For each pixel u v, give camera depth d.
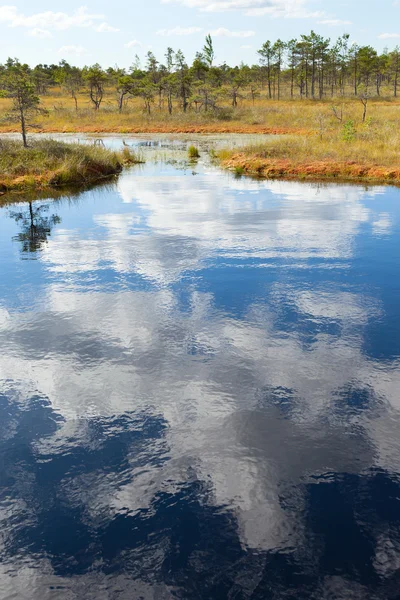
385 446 4.34
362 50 83.31
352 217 13.08
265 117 47.25
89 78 63.97
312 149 24.52
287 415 4.80
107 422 4.74
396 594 2.98
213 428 4.61
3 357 6.04
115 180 20.61
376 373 5.54
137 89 60.12
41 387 5.37
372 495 3.78
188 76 58.06
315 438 4.45
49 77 105.56
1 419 4.82
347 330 6.61
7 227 12.69
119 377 5.54
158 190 17.83
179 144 34.84
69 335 6.59
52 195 17.28
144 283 8.50
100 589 3.05
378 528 3.47
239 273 8.89
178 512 3.64
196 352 6.07
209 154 29.27
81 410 4.94
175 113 55.50
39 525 3.56
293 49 78.19
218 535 3.43
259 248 10.40
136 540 3.40
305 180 19.89
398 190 17.09
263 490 3.84
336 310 7.25
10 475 4.06
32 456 4.29
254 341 6.34
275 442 4.41
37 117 53.25
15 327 6.88
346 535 3.41
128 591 3.04
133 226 12.55
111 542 3.40
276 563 3.21
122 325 6.86
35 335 6.62
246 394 5.16
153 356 5.99
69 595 3.02
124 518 3.60
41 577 3.14
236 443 4.39
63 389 5.32
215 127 44.88
